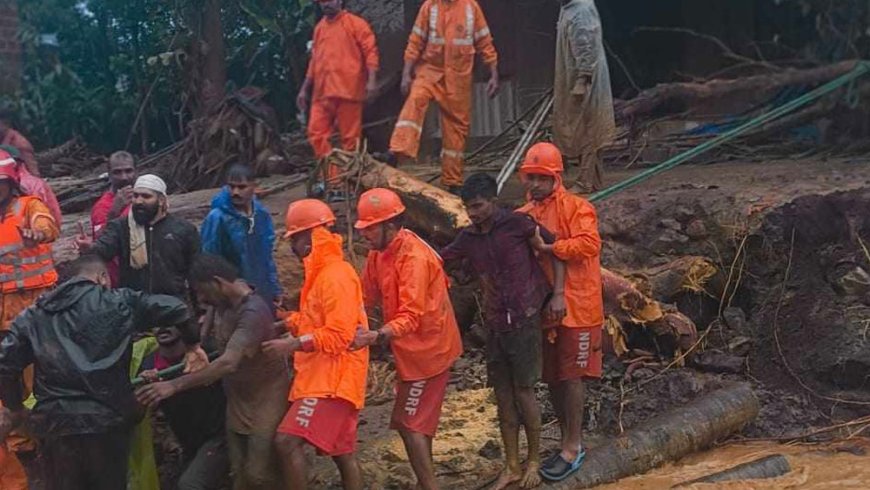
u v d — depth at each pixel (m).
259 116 12.95
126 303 5.43
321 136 9.44
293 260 8.01
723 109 10.89
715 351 7.42
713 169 9.84
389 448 6.64
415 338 5.57
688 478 6.05
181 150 13.45
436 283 5.59
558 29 8.91
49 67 17.56
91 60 18.31
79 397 5.29
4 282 6.54
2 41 17.03
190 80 15.12
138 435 5.90
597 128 8.82
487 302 5.85
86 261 5.57
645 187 8.95
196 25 14.86
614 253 8.16
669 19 14.35
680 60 14.02
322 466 6.44
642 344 7.59
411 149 8.89
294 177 11.96
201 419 5.99
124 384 5.41
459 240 5.88
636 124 9.77
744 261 7.84
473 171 10.59
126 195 6.95
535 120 9.46
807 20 7.54
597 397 7.23
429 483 5.64
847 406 6.96
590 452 6.25
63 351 5.30
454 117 8.99
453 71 8.88
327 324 5.22
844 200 7.75
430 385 5.61
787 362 7.30
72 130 17.67
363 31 9.27
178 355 6.04
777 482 5.92
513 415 5.99
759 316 7.61
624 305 7.34
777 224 7.77
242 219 6.64
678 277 7.75
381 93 13.09
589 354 5.98
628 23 14.60
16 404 5.46
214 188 12.59
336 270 5.34
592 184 8.95
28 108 17.16
